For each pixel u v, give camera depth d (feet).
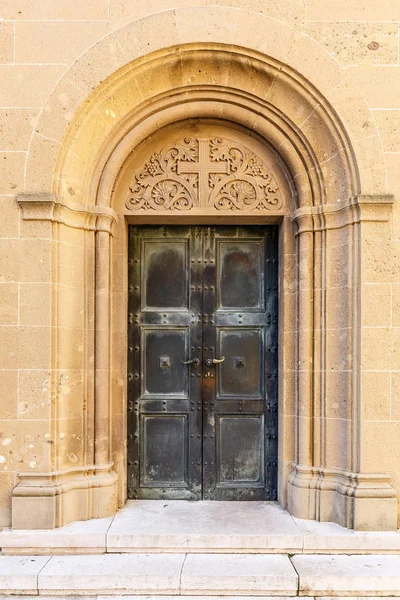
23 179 12.44
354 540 11.55
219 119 13.48
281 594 10.57
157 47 12.37
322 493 12.43
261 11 12.62
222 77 12.98
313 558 11.37
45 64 12.51
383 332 12.34
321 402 12.83
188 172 13.61
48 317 12.31
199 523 12.30
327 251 12.88
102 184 13.07
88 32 12.55
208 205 13.57
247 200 13.58
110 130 12.97
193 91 13.14
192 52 12.54
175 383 14.29
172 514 12.91
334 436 12.69
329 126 12.67
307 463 12.88
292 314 13.46
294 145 13.11
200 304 14.32
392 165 12.50
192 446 14.19
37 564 11.09
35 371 12.26
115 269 13.61
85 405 12.84
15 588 10.59
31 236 12.37
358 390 12.28
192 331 14.29
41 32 12.57
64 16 12.57
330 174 12.91
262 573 10.65
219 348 14.30
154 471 14.21
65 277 12.73
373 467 12.17
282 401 13.52
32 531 11.78
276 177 13.62
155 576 10.64
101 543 11.55
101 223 13.07
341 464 12.60
